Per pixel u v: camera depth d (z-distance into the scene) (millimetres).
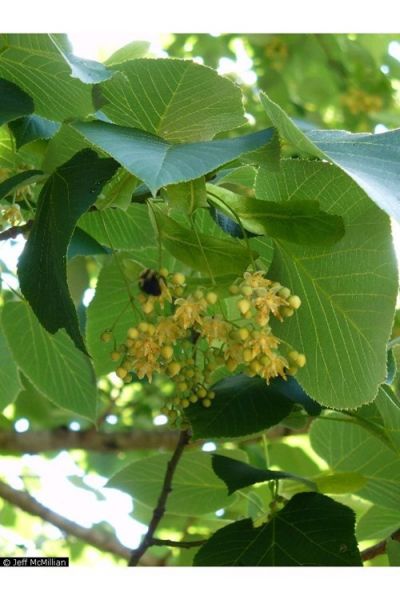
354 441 733
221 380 709
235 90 607
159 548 1120
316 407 689
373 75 1622
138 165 544
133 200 628
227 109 618
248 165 653
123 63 600
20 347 784
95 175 594
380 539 784
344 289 607
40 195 609
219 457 688
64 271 578
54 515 1004
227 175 663
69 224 582
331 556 653
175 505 784
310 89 1627
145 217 746
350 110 1598
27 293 602
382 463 729
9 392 837
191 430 711
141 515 929
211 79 604
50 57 634
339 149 596
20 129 675
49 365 792
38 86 658
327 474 743
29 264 603
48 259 591
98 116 660
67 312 585
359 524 781
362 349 608
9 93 634
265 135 579
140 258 780
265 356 604
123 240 758
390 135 604
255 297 599
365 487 746
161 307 619
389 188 559
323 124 1648
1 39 630
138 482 778
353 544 657
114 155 548
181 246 630
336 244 605
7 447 1045
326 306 614
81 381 796
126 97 618
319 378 625
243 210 615
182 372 664
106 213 746
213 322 612
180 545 715
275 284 605
